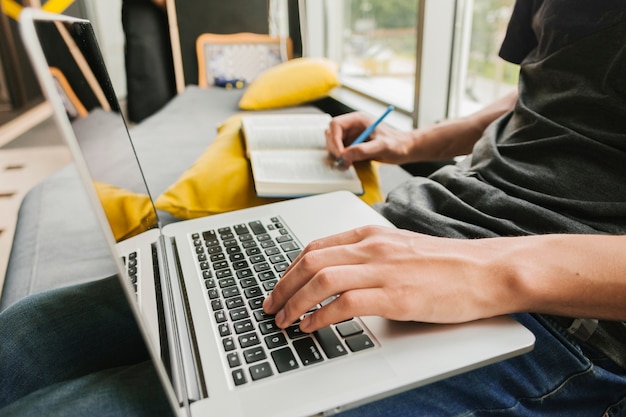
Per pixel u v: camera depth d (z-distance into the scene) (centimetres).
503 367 45
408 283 40
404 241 44
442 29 136
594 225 49
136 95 212
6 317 52
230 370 39
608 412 48
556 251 42
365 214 64
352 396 36
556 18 59
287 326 42
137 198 54
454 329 41
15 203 217
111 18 312
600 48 54
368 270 41
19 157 270
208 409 35
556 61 59
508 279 40
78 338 52
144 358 54
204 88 200
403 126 157
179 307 47
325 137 92
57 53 37
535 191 55
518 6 69
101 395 37
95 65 54
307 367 38
